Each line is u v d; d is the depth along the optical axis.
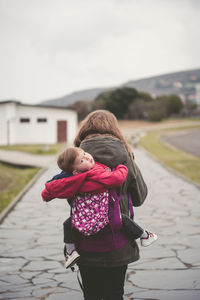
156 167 15.84
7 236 5.45
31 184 11.21
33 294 3.40
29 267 4.16
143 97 82.31
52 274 3.94
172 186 10.44
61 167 2.17
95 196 2.10
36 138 35.94
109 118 2.45
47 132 36.50
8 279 3.79
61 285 3.63
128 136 41.19
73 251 2.17
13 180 13.09
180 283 3.56
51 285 3.63
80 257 2.17
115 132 2.41
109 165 2.20
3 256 4.54
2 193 10.32
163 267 4.03
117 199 2.17
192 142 34.91
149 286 3.51
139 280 3.68
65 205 7.92
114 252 2.13
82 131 2.46
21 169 16.70
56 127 37.28
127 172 2.17
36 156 21.42
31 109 35.53
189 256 4.39
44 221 6.42
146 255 4.47
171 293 3.33
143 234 2.31
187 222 6.13
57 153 23.41
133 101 78.69
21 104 34.59
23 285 3.63
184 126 65.06
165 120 76.62
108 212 2.12
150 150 25.92
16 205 7.96
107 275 2.21
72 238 2.19
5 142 33.44
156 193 9.23
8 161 18.05
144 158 20.31
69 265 2.15
